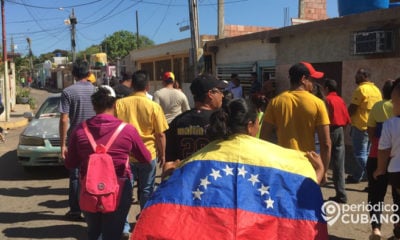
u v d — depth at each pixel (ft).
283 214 7.37
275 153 8.04
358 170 23.97
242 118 8.13
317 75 13.78
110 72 91.35
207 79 11.99
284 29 40.22
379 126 15.71
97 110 12.50
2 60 82.48
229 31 60.23
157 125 16.29
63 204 21.71
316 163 8.39
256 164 7.78
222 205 7.32
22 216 19.80
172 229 7.23
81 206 11.61
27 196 23.24
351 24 32.17
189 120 11.88
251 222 7.20
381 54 31.30
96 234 12.48
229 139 8.16
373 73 32.12
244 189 7.48
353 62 33.88
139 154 12.76
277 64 43.88
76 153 12.40
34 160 27.50
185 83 68.23
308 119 13.20
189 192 7.56
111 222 12.13
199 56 49.98
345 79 34.81
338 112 19.89
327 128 13.21
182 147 11.91
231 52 53.16
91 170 11.49
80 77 19.29
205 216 7.29
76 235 17.43
